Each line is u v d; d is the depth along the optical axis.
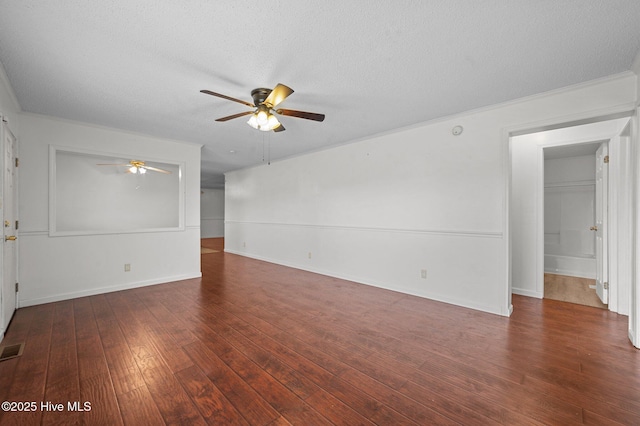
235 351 2.19
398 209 3.86
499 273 2.99
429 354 2.15
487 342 2.35
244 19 1.65
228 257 6.86
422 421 1.46
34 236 3.26
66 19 1.63
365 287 4.08
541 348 2.24
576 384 1.77
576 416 1.49
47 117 3.31
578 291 3.91
